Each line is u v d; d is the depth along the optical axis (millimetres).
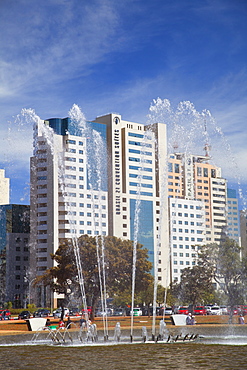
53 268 110062
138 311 131000
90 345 52469
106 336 57719
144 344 51969
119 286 109625
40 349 49938
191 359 40156
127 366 37469
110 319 102000
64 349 49375
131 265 109188
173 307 145000
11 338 63719
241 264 135625
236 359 39812
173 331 70000
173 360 39844
